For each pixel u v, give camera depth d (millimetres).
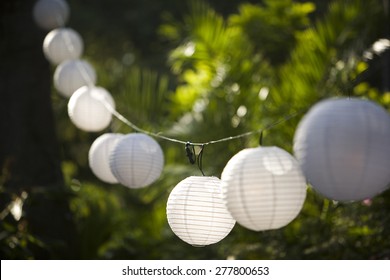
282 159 2922
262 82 7789
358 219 5832
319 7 10297
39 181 6660
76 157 12758
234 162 2959
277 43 9273
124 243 7691
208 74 8047
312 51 7242
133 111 8758
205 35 7934
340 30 7340
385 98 6629
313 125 2590
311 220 6156
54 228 6648
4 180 6035
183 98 8469
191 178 3504
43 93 6887
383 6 7285
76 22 14180
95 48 14312
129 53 14117
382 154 2564
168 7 13953
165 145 8078
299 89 7027
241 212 2910
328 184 2623
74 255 6801
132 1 14398
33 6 6879
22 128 6695
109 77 10406
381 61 7383
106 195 9070
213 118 7688
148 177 4039
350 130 2531
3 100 6699
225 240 6789
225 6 12508
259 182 2861
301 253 5902
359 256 5578
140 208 10180
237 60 7820
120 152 3979
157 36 14281
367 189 2621
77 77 5668
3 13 6734
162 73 13180
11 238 5570
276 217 2891
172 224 3457
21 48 6773
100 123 5203
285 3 8883
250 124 7441
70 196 5906
